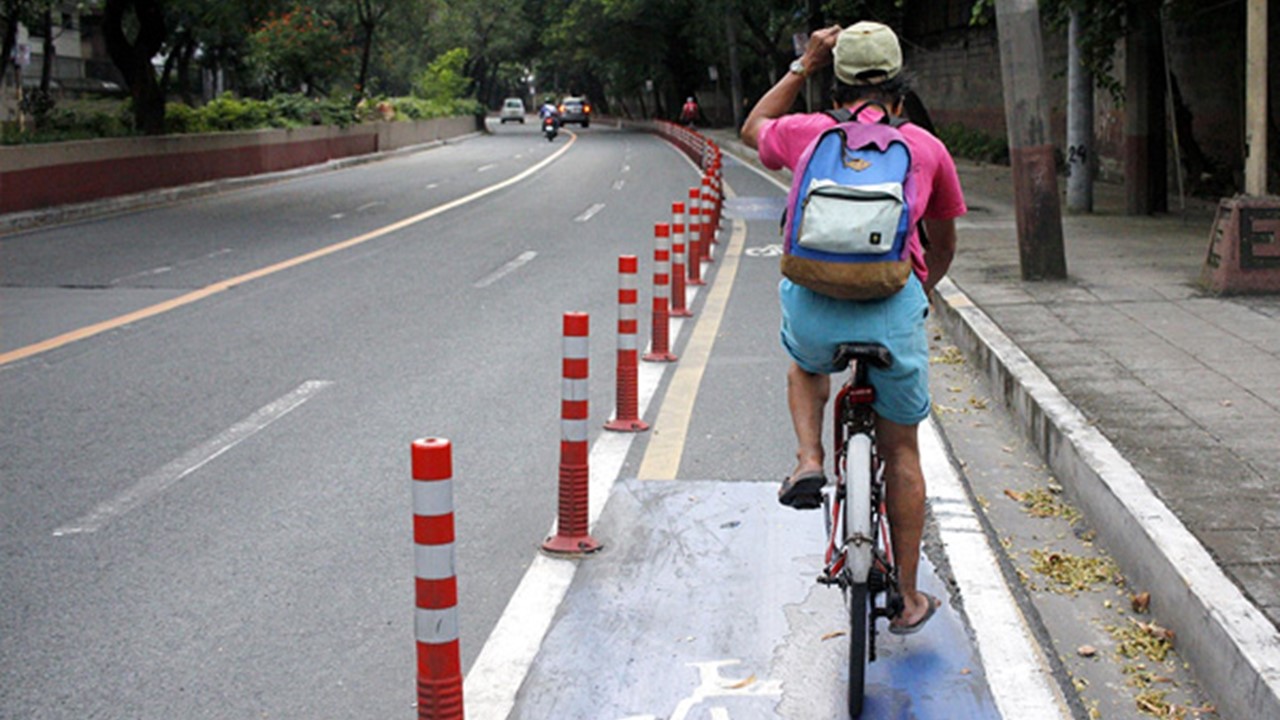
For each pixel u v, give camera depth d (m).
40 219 19.45
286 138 32.34
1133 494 5.31
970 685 4.30
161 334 10.59
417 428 7.66
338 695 4.28
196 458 7.02
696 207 13.38
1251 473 5.64
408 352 9.88
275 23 41.00
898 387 4.15
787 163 4.25
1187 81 21.59
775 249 16.78
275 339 10.40
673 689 4.32
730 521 5.98
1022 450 7.06
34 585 5.21
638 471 6.77
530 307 12.02
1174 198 20.47
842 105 4.34
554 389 8.66
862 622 3.91
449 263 15.25
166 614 4.93
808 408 4.40
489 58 93.00
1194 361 7.90
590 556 5.55
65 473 6.73
